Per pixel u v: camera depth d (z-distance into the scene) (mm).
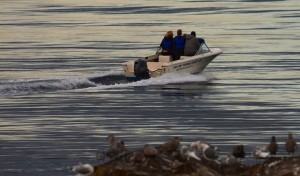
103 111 101562
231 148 83250
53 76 122875
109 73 120188
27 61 138500
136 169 61375
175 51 118062
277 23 187500
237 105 104250
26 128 93250
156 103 105812
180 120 96438
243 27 182000
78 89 113688
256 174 61969
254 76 123375
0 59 140750
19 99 108500
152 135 89312
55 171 76250
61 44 158875
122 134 89938
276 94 110938
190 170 61062
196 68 119500
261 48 151000
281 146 83188
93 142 86625
